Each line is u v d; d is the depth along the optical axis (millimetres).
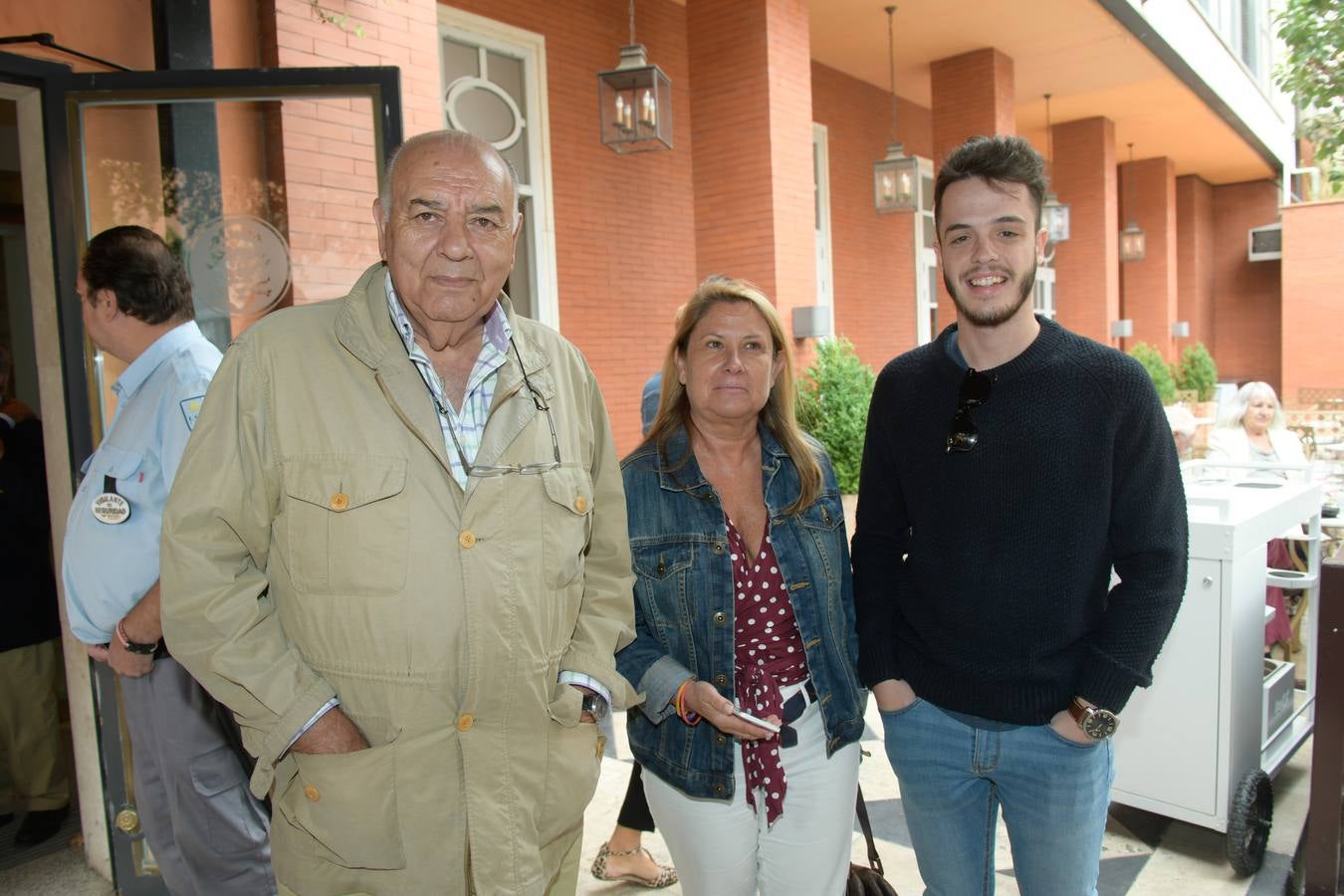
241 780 2305
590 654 1658
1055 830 1851
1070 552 1751
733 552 1928
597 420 1795
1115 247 14125
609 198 7621
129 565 2111
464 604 1439
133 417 2188
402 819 1432
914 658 1952
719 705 1756
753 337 1894
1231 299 20828
